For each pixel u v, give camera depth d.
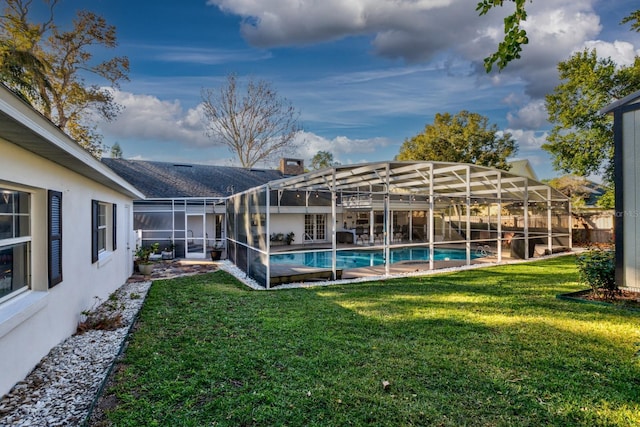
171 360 4.12
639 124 6.28
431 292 7.95
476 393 3.37
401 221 25.16
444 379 3.64
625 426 2.86
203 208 17.22
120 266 9.47
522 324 5.45
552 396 3.31
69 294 5.29
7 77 13.35
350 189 18.03
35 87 14.84
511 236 18.28
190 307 6.71
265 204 9.32
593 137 19.31
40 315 4.25
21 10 17.28
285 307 6.64
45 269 4.42
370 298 7.40
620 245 6.54
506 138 29.22
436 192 18.61
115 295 8.09
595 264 7.41
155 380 3.62
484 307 6.51
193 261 15.17
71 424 2.99
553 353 4.31
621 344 4.59
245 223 11.55
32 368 4.02
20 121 2.80
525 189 14.48
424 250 20.73
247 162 28.44
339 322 5.59
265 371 3.81
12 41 16.06
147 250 12.50
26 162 3.87
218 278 10.60
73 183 5.49
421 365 3.96
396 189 19.25
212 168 23.86
